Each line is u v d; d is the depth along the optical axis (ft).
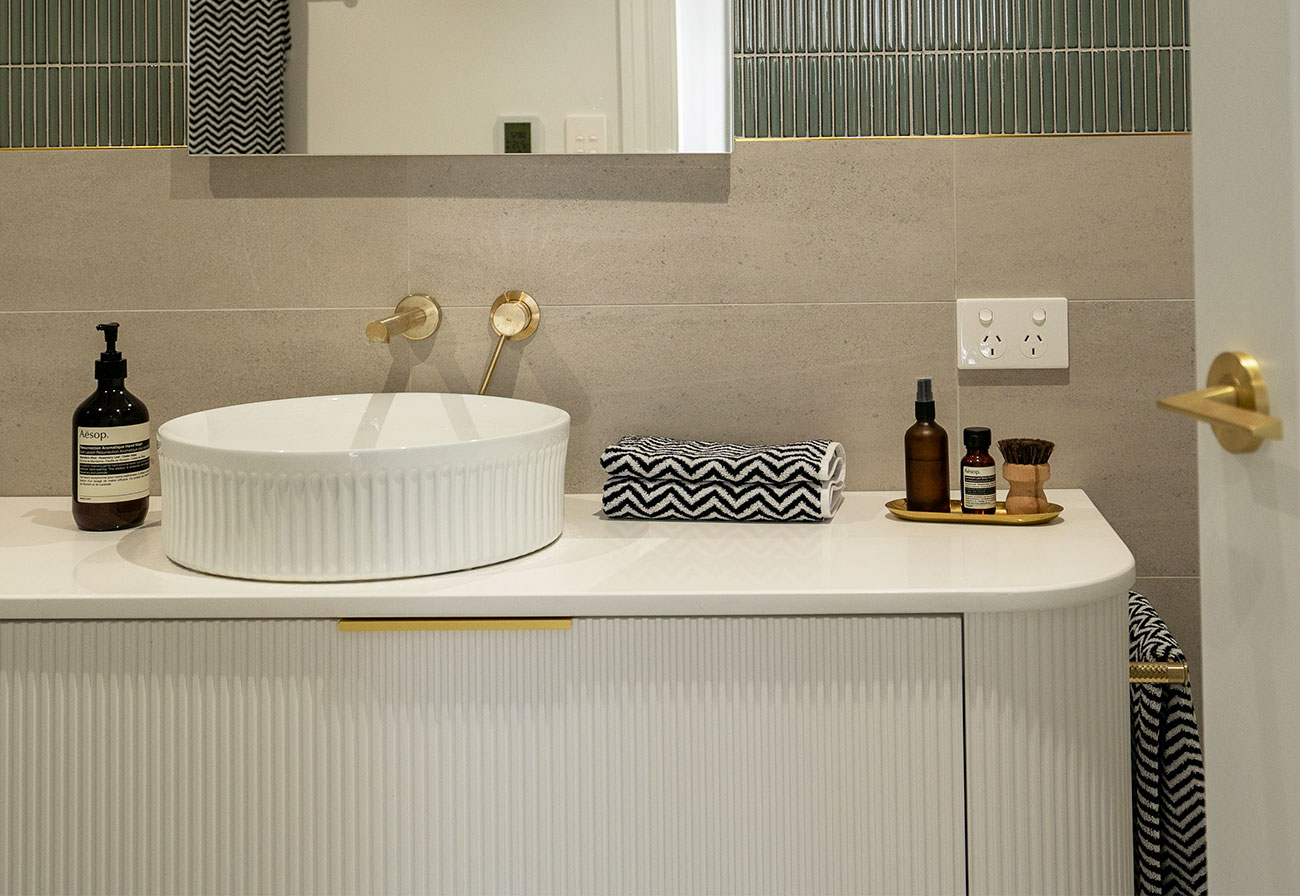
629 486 4.18
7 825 3.34
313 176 4.65
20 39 4.61
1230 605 2.07
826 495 4.05
